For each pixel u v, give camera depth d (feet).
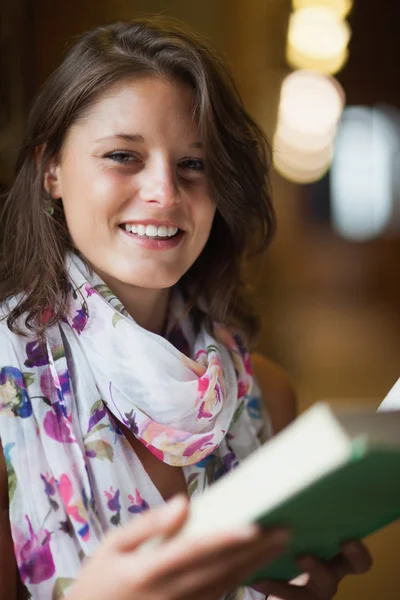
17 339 4.15
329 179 46.50
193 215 4.22
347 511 2.57
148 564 2.33
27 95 9.78
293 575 3.26
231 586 2.47
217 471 4.51
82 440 4.00
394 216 47.55
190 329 4.82
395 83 46.11
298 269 41.68
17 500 3.80
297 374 19.66
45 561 3.75
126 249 4.14
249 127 4.71
